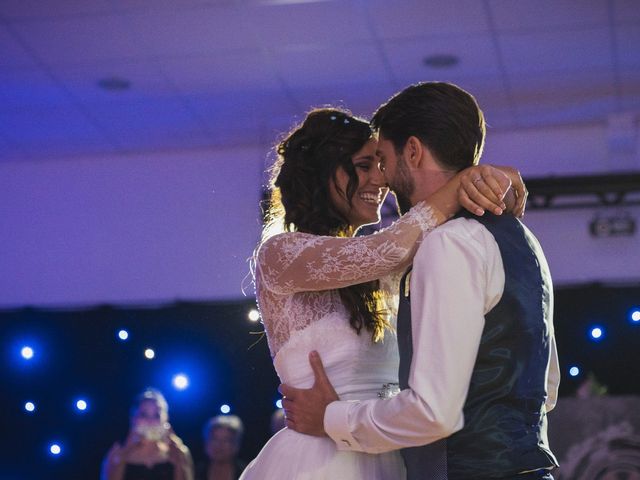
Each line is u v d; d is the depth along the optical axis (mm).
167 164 9023
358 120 2811
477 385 2227
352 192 2750
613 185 8016
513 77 7398
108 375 8703
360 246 2459
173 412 8547
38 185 9172
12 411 8836
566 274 8273
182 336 8602
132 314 8695
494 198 2287
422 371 2178
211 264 8805
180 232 8906
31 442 8836
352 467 2490
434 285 2199
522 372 2238
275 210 2939
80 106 7961
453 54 6961
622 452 7172
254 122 8344
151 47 6840
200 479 7773
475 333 2184
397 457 2562
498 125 8469
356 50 6898
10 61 7102
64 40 6754
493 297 2232
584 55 6984
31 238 9109
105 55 6984
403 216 2451
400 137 2443
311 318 2596
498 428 2203
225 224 8836
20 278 9062
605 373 7883
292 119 8250
